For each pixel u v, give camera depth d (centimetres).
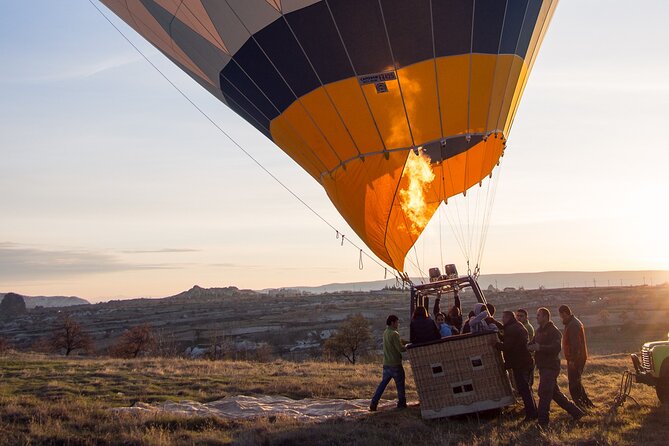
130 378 1570
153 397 1298
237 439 910
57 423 997
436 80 1191
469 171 1320
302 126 1293
